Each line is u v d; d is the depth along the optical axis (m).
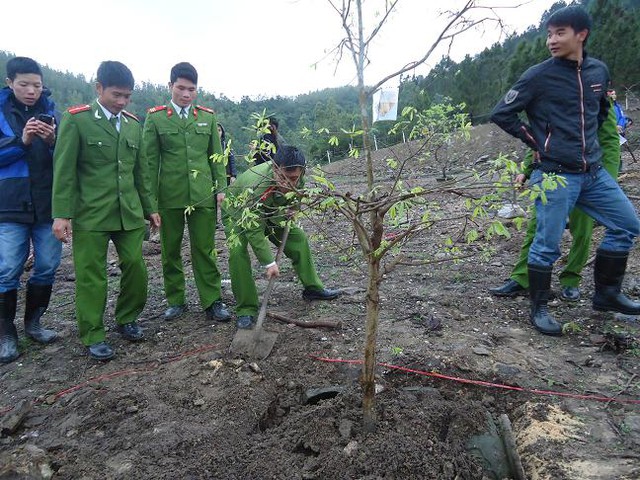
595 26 20.81
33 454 2.44
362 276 5.08
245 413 2.76
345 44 2.08
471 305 4.11
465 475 2.19
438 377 3.04
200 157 3.95
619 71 18.48
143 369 3.34
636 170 9.52
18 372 3.44
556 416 2.54
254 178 3.32
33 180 3.55
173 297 4.23
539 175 3.47
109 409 2.86
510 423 2.55
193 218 3.99
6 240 3.50
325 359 3.27
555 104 3.32
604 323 3.62
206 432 2.57
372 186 2.13
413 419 2.49
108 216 3.41
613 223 3.52
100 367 3.41
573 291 4.08
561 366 3.07
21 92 3.44
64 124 3.23
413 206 2.06
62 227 3.24
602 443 2.31
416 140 2.81
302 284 4.75
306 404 2.84
